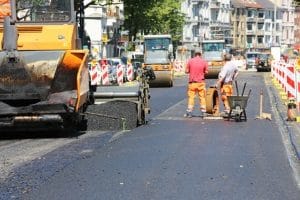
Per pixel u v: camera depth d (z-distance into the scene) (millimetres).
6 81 19703
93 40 86375
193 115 27344
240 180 13188
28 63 19688
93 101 22703
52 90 19750
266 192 12102
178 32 105625
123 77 57719
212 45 74562
